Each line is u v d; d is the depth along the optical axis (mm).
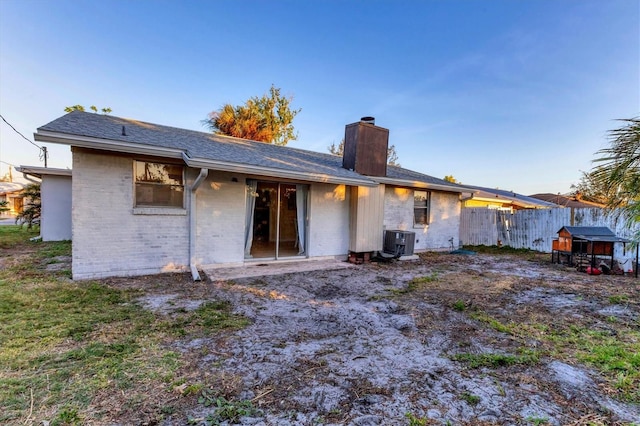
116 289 5371
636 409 2348
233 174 7387
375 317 4410
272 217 8359
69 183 11438
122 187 6148
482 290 6055
